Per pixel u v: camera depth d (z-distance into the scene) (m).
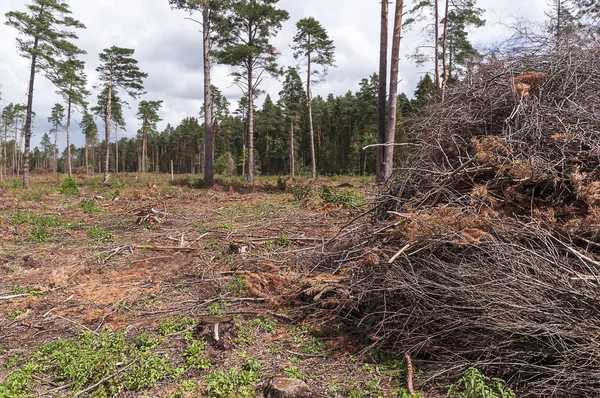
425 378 2.81
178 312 4.17
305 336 3.58
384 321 3.32
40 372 3.08
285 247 6.33
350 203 9.27
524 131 4.06
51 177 43.78
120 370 2.97
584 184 3.46
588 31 5.10
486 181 4.04
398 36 10.52
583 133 3.76
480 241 3.24
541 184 3.76
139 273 5.52
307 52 26.44
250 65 20.94
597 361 2.39
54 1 20.23
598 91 4.26
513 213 3.55
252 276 4.81
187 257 6.17
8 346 3.55
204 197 13.18
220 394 2.69
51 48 20.73
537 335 2.55
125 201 12.72
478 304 2.87
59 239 7.49
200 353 3.27
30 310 4.28
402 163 5.59
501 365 2.71
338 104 50.47
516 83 4.58
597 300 2.54
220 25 19.22
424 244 3.47
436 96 5.96
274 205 11.23
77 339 3.61
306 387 2.66
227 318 3.75
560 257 2.97
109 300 4.55
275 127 51.88
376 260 3.59
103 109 33.75
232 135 63.97
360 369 3.01
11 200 13.27
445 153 4.96
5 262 6.04
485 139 4.04
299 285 4.39
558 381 2.45
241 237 7.14
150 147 82.88
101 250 6.66
